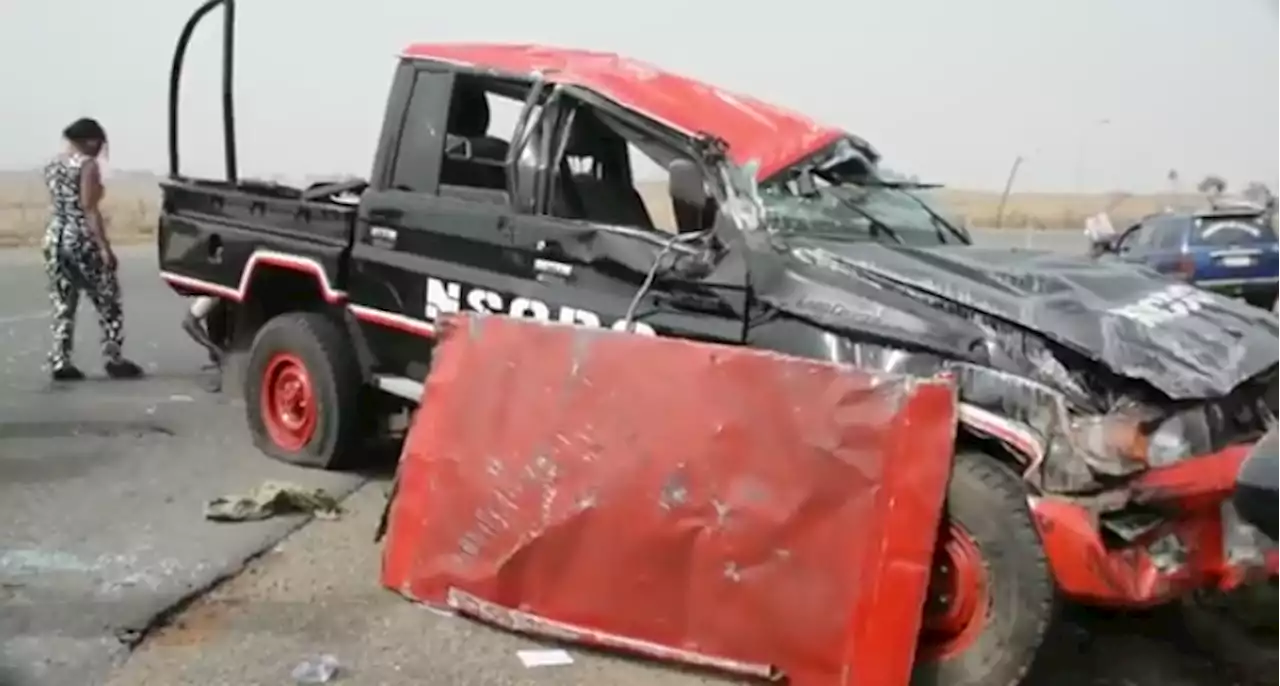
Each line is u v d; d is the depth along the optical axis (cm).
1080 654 532
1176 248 1723
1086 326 464
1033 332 469
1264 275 1719
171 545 588
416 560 534
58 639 474
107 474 710
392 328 675
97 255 1005
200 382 1011
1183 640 546
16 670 445
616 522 486
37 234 2903
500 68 643
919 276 502
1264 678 511
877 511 443
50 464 730
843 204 601
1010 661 439
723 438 472
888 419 446
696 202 557
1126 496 444
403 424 747
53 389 964
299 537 611
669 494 477
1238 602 509
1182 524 455
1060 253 607
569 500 498
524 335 529
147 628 488
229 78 868
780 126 621
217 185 804
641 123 589
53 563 558
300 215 720
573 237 588
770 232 541
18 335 1277
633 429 491
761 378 471
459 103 661
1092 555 433
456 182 654
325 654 474
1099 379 457
